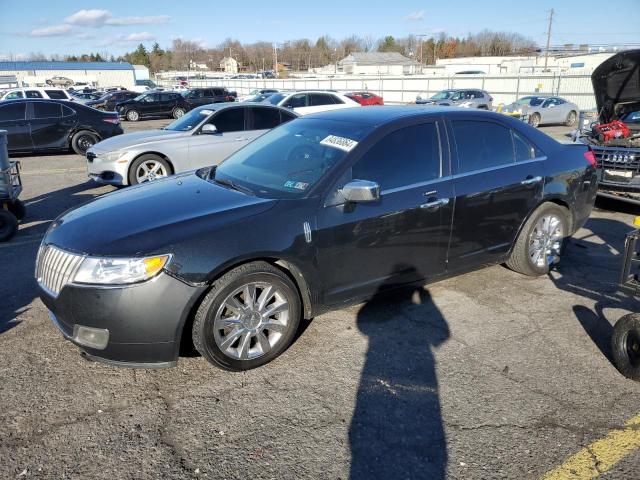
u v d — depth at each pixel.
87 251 3.01
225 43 137.88
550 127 22.97
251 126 9.17
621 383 3.21
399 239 3.80
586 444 2.67
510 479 2.44
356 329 3.89
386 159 3.80
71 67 67.81
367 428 2.80
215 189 3.78
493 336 3.79
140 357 3.02
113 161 8.34
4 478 2.44
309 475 2.47
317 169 3.69
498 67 61.12
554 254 4.90
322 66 117.88
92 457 2.58
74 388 3.16
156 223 3.18
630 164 6.90
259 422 2.85
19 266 5.31
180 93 30.27
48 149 13.50
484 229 4.30
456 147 4.16
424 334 3.82
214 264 3.04
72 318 3.00
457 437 2.73
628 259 3.38
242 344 3.26
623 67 7.48
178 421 2.86
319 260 3.46
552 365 3.42
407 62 90.50
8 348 3.63
